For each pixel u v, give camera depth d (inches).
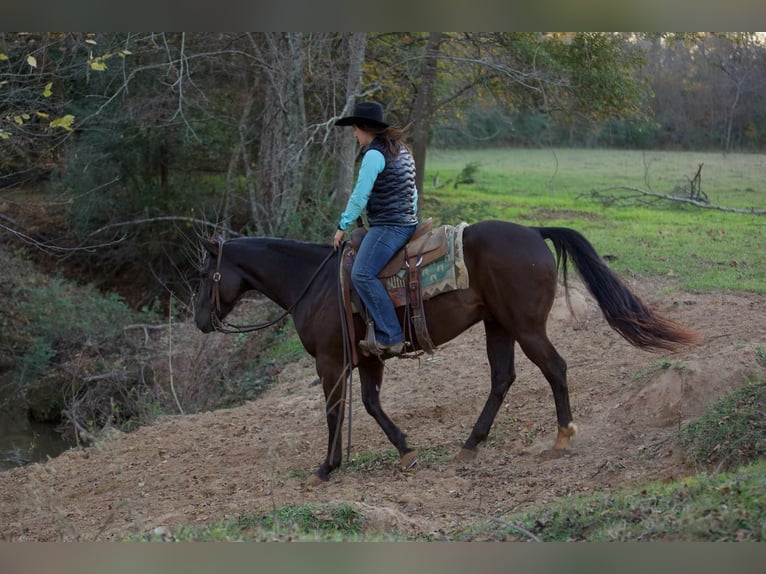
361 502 218.2
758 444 201.2
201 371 446.3
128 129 636.7
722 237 481.4
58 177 700.7
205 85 661.3
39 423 505.0
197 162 713.6
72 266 719.1
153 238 702.5
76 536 201.0
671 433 231.8
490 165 962.1
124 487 270.7
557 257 238.1
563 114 621.6
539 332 230.8
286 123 551.8
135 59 613.6
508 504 209.3
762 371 247.8
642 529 165.8
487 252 229.3
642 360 303.1
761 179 645.9
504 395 249.4
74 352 550.6
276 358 444.5
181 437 317.7
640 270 417.7
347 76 592.7
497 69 546.0
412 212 234.4
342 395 245.0
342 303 235.9
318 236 517.3
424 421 295.6
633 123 633.0
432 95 607.5
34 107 433.7
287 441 290.7
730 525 159.6
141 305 694.5
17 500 270.8
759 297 354.9
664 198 603.5
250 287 260.2
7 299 617.0
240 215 708.0
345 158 568.7
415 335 235.9
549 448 244.5
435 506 215.8
